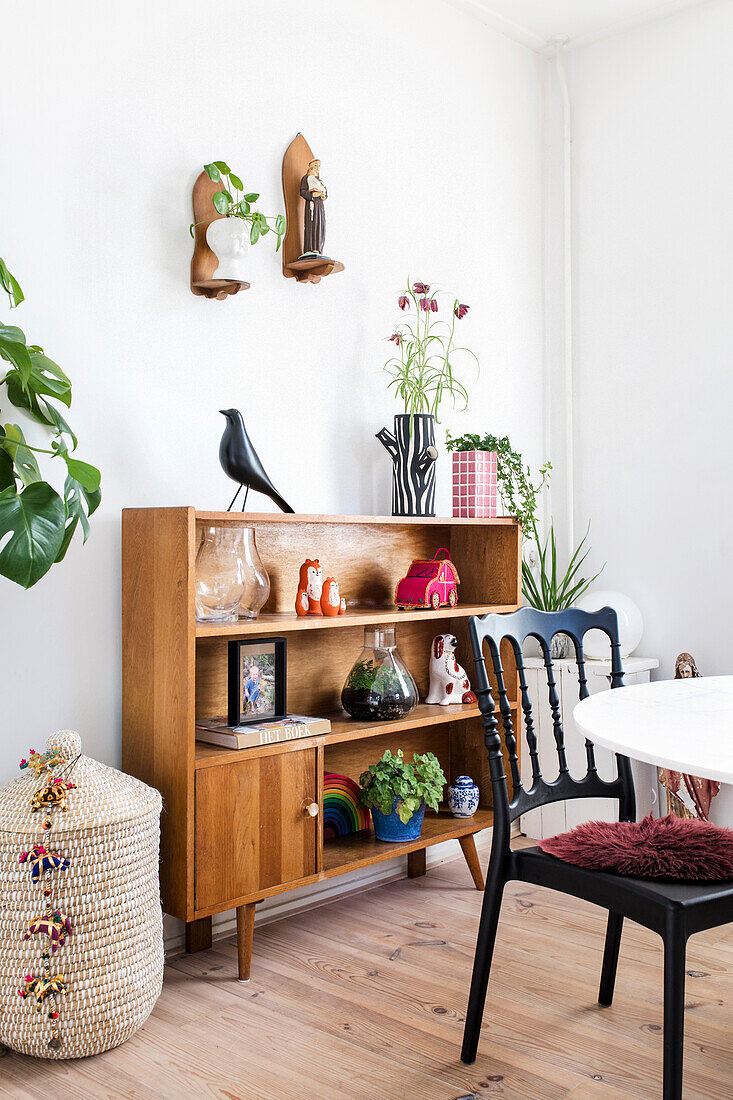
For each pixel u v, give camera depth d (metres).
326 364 2.87
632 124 3.57
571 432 3.72
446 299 3.29
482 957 1.89
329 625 2.44
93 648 2.28
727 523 3.32
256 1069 1.88
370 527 2.96
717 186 3.36
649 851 1.76
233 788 2.20
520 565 3.06
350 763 2.84
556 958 2.40
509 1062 1.90
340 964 2.36
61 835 1.84
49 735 2.19
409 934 2.55
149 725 2.23
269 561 2.65
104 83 2.32
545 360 3.75
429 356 3.22
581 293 3.72
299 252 2.75
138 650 2.26
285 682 2.45
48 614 2.21
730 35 3.32
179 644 2.15
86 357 2.28
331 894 2.83
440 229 3.27
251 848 2.24
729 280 3.33
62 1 2.24
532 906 2.78
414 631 3.11
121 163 2.36
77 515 1.93
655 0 3.37
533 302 3.70
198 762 2.13
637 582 3.55
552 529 3.72
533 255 3.70
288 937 2.54
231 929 2.56
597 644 3.36
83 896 1.87
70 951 1.87
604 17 3.48
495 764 1.90
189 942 2.42
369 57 3.01
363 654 2.72
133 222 2.38
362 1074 1.86
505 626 1.99
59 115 2.23
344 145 2.92
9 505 1.79
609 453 3.63
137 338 2.39
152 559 2.21
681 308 3.45
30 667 2.18
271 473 2.70
